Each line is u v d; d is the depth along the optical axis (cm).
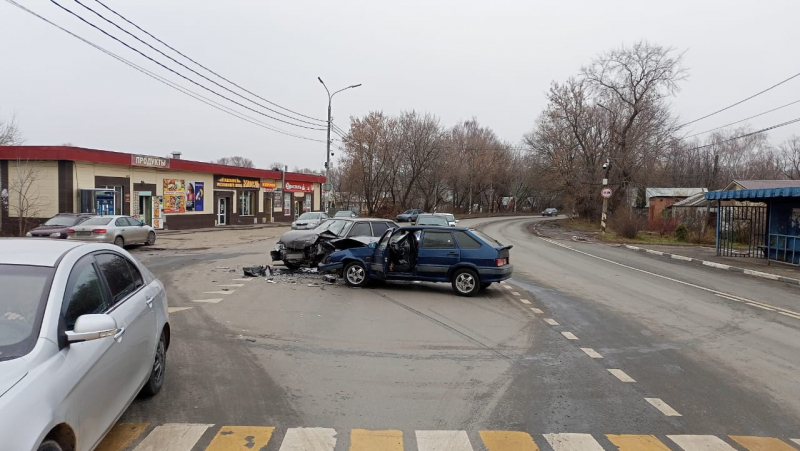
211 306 909
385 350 660
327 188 3534
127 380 377
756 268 1728
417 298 1042
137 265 491
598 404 495
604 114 4772
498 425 439
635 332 806
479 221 6028
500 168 8181
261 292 1062
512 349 683
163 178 3269
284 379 539
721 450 403
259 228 3897
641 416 467
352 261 1150
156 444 383
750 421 462
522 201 10275
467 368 595
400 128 5641
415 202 6869
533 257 2069
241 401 474
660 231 3403
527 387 536
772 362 654
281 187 4731
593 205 4906
